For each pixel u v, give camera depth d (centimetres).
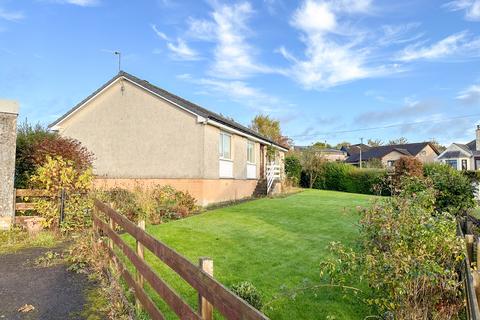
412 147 6119
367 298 530
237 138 2006
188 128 1633
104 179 1623
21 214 1107
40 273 644
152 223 1146
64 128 1870
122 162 1758
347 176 3009
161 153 1680
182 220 1152
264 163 2530
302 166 3166
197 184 1602
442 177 953
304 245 837
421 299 427
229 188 1888
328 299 546
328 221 1130
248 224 1084
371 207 512
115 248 759
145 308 424
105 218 745
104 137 1800
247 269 669
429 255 425
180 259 313
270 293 559
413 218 450
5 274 638
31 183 1200
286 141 4269
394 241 434
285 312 506
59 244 873
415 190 622
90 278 611
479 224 757
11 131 1056
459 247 436
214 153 1708
